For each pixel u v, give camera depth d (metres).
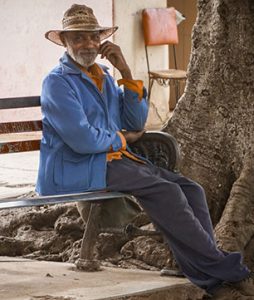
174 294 5.76
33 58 14.45
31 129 5.96
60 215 7.09
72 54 5.88
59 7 14.45
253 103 6.99
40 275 5.95
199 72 7.23
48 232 7.02
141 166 5.98
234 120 7.04
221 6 7.09
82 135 5.69
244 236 6.49
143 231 6.01
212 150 7.09
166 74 14.60
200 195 5.96
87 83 5.93
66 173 5.82
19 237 7.03
